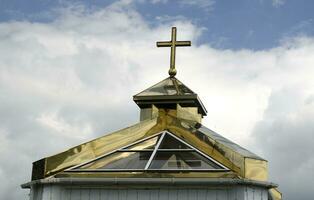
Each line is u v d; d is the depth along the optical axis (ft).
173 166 60.08
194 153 62.54
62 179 58.75
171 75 77.77
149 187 58.49
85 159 62.69
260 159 60.03
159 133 67.21
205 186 57.88
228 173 58.39
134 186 58.59
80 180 58.44
